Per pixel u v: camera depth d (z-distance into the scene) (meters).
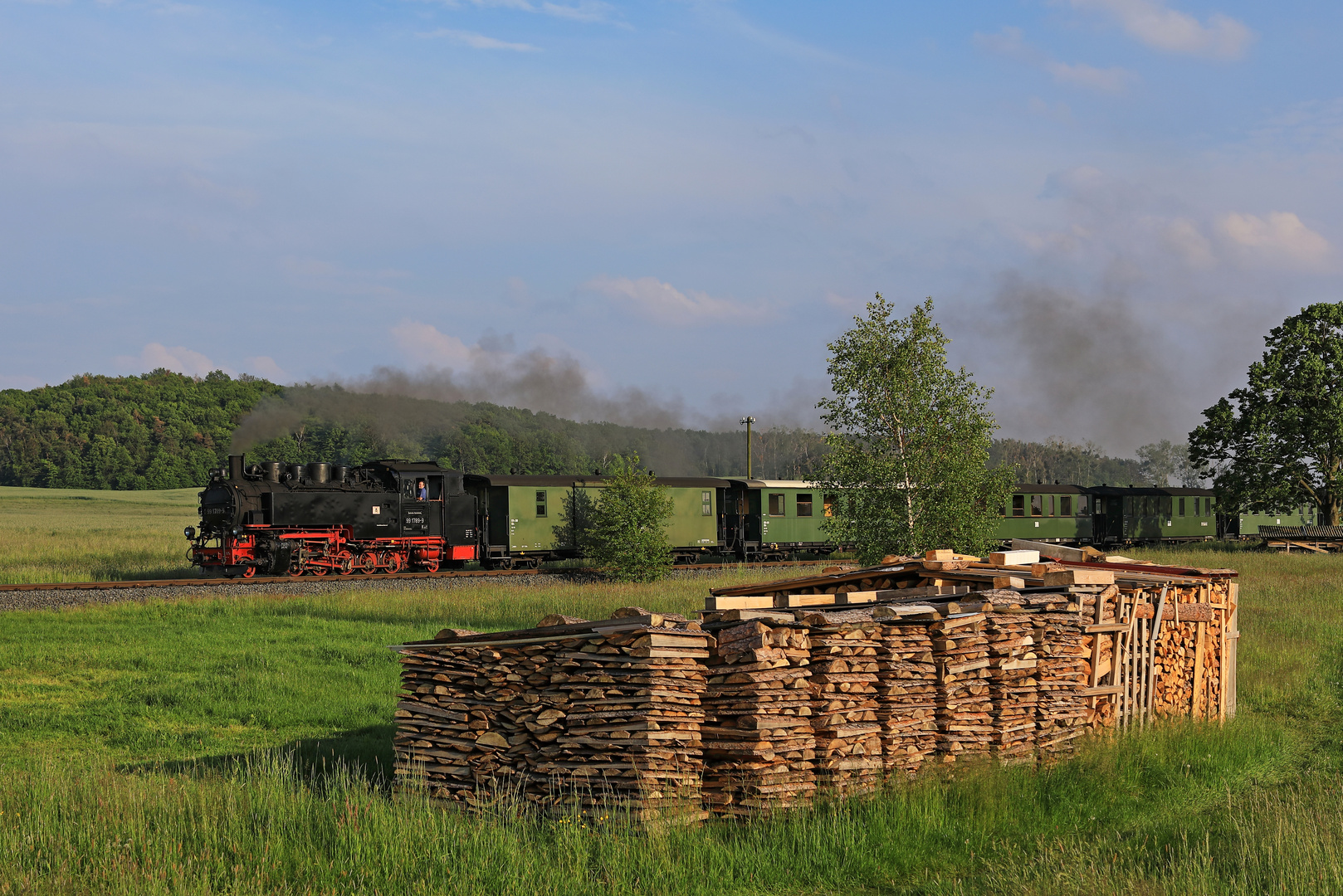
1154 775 9.98
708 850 7.42
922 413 21.70
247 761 10.27
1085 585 11.07
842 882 7.31
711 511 38.28
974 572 11.43
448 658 9.05
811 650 8.76
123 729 12.21
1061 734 10.41
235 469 29.20
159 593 24.16
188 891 6.46
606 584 27.34
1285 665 15.66
